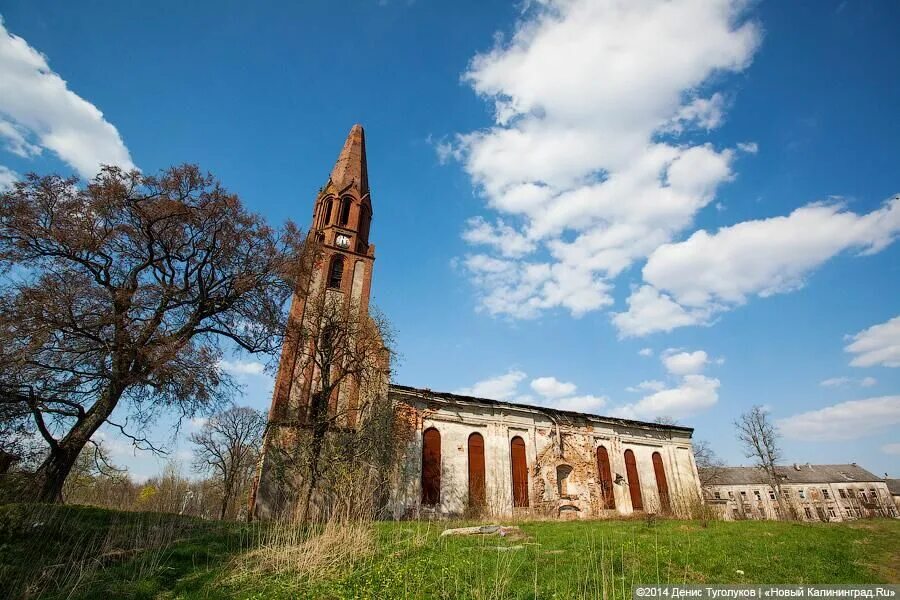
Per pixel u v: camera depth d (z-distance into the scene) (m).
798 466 90.50
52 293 19.52
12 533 13.78
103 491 31.92
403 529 19.88
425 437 33.53
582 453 39.03
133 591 11.71
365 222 44.31
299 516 20.83
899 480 94.38
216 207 25.34
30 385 18.72
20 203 20.58
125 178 23.33
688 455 45.28
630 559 14.64
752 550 16.52
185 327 24.91
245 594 11.49
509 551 15.12
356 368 30.78
